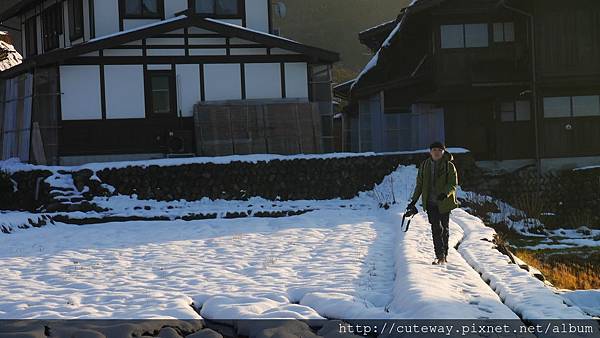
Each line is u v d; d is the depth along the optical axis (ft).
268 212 69.72
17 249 48.32
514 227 71.97
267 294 30.40
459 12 86.17
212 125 83.82
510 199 82.48
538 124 85.40
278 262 39.37
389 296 29.99
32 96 81.10
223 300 29.40
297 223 60.34
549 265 51.98
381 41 123.85
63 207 68.69
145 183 73.51
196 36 85.87
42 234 56.34
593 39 83.66
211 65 86.28
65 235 55.77
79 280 35.32
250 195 75.92
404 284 29.17
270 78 87.97
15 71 84.12
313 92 89.25
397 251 39.88
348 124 121.90
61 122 81.66
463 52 86.94
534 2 83.05
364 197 77.15
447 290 28.19
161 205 71.97
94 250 47.16
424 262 35.19
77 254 45.39
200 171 75.05
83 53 81.20
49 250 47.67
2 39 135.95
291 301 30.32
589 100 86.12
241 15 93.30
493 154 88.94
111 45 82.17
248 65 87.30
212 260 41.32
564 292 32.81
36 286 34.01
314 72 89.56
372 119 105.81
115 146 83.10
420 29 95.66
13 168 74.38
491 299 27.12
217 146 83.30
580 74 83.35
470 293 28.22
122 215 66.69
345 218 63.52
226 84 86.74
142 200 72.84
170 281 34.55
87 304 29.60
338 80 216.33
